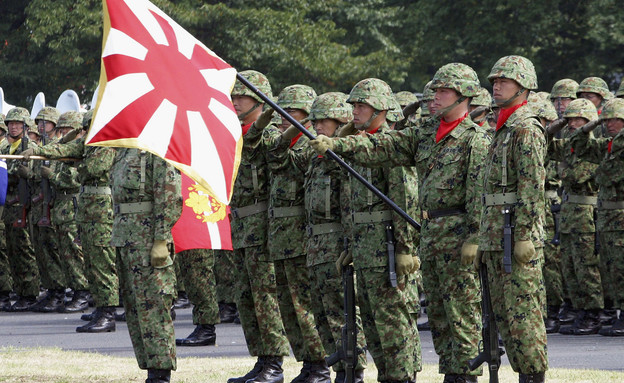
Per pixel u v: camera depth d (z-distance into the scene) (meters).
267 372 20.06
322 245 18.62
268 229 19.88
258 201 20.05
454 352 16.66
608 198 26.58
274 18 68.81
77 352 24.47
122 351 25.12
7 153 36.62
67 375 20.78
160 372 17.98
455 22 70.38
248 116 19.91
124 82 16.16
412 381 17.28
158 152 16.00
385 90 17.89
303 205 19.66
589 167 27.28
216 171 16.41
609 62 68.94
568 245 28.03
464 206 16.45
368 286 17.16
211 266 26.03
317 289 18.97
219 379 20.27
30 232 36.66
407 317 17.23
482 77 68.50
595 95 29.62
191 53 16.97
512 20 68.19
